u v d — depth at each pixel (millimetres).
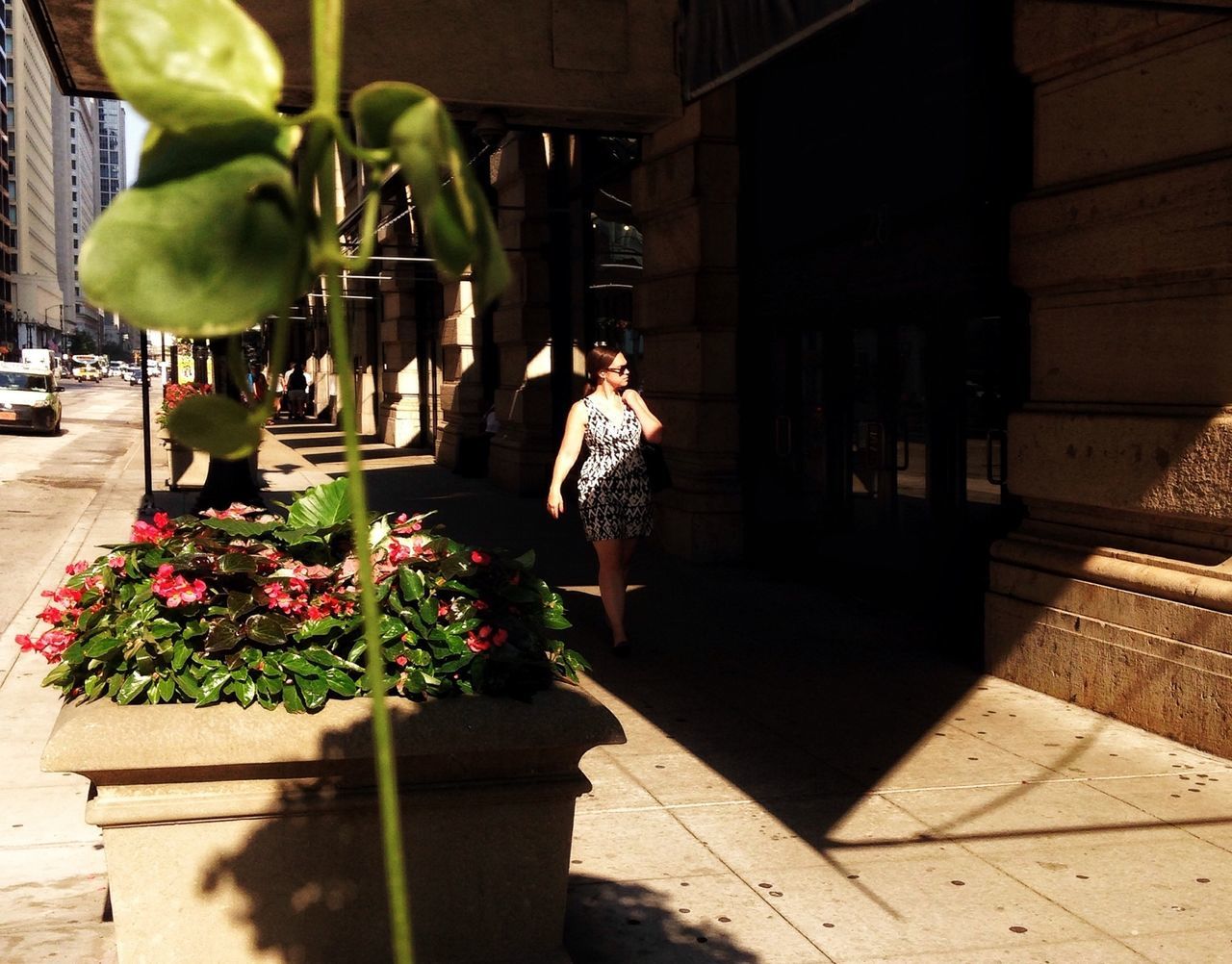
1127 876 4488
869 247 8906
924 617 8625
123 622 3545
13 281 158000
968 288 7688
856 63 8984
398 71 8180
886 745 6062
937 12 7922
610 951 3877
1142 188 5961
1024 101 7078
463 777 3553
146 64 712
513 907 3650
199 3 728
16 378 33375
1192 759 5715
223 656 3477
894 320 8789
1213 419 5668
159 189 707
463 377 21062
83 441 30734
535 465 17453
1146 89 5957
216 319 713
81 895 4332
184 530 3967
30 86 172500
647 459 7863
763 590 10031
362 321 31922
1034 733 6180
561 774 3637
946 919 4141
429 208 706
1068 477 6598
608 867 4582
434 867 3574
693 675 7469
